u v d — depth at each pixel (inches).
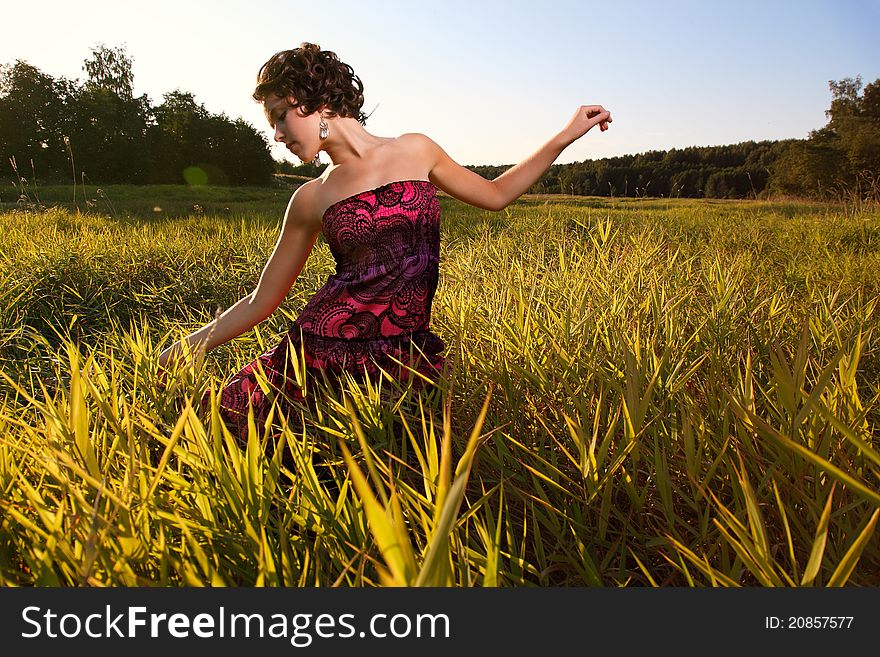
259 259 233.8
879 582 47.6
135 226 358.9
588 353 92.2
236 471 55.3
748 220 345.4
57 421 62.6
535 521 56.1
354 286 86.9
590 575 49.0
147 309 197.6
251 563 49.4
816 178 2127.2
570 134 100.5
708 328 105.0
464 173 97.2
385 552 29.1
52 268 206.7
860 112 2404.0
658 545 57.4
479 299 132.1
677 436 67.2
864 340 98.3
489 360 92.7
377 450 71.9
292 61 82.9
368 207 85.7
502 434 70.2
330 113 85.2
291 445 61.2
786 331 110.3
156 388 87.6
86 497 52.1
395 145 89.2
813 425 58.7
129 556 44.6
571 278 151.6
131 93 2950.3
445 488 36.4
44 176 2432.3
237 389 88.9
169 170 3181.6
